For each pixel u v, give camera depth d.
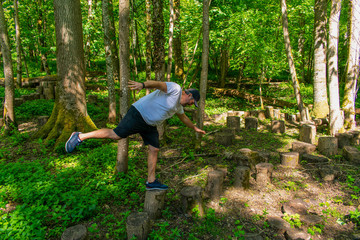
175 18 12.69
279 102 12.48
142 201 3.65
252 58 11.88
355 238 2.97
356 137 6.60
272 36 12.46
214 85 17.83
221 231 3.09
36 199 3.46
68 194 3.47
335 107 7.06
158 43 6.23
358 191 4.00
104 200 3.63
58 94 6.48
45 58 15.75
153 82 2.76
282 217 3.37
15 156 5.51
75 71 6.36
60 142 5.96
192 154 5.42
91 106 10.05
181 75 17.98
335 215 3.43
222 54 16.08
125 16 3.86
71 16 6.21
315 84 9.45
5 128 6.85
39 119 7.58
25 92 12.11
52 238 2.84
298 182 4.39
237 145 6.42
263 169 4.19
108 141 6.61
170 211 3.47
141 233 2.77
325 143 5.61
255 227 3.17
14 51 17.36
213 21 10.91
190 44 13.32
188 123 3.48
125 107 4.02
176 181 4.38
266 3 13.13
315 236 3.03
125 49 3.93
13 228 2.69
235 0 11.23
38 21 15.46
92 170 4.51
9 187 3.75
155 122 3.03
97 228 3.05
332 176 4.41
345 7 15.49
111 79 8.23
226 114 9.99
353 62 7.57
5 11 14.75
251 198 3.84
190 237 2.87
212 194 3.74
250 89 17.09
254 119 8.11
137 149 6.00
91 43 12.84
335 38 6.87
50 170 4.71
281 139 7.00
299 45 17.80
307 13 12.67
